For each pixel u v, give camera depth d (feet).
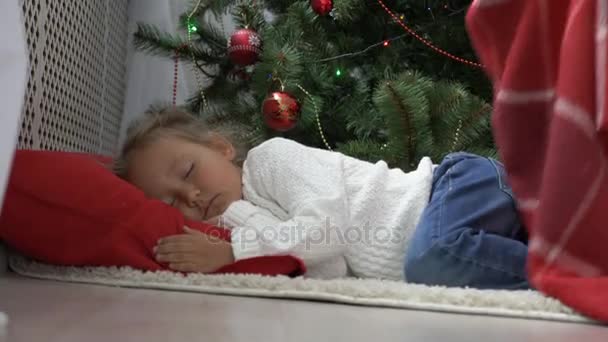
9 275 2.97
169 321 1.79
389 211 3.33
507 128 2.36
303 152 3.41
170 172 3.35
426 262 2.83
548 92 2.24
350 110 4.63
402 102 4.00
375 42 4.94
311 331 1.71
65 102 4.03
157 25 5.81
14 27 1.77
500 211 2.91
